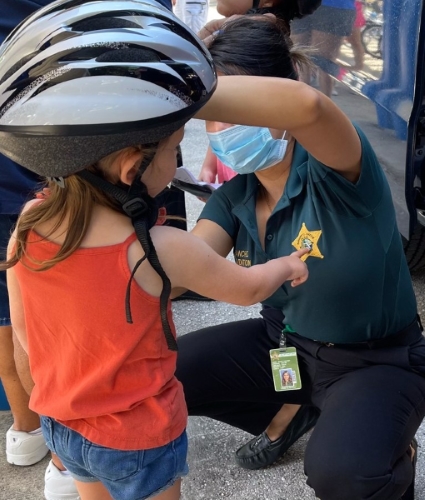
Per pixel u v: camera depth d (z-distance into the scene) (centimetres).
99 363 123
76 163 103
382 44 226
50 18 108
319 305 155
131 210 110
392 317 156
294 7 226
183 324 281
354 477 137
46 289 121
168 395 130
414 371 159
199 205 386
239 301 132
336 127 127
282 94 119
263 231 160
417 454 198
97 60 100
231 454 208
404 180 222
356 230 147
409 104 210
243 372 178
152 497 136
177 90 104
